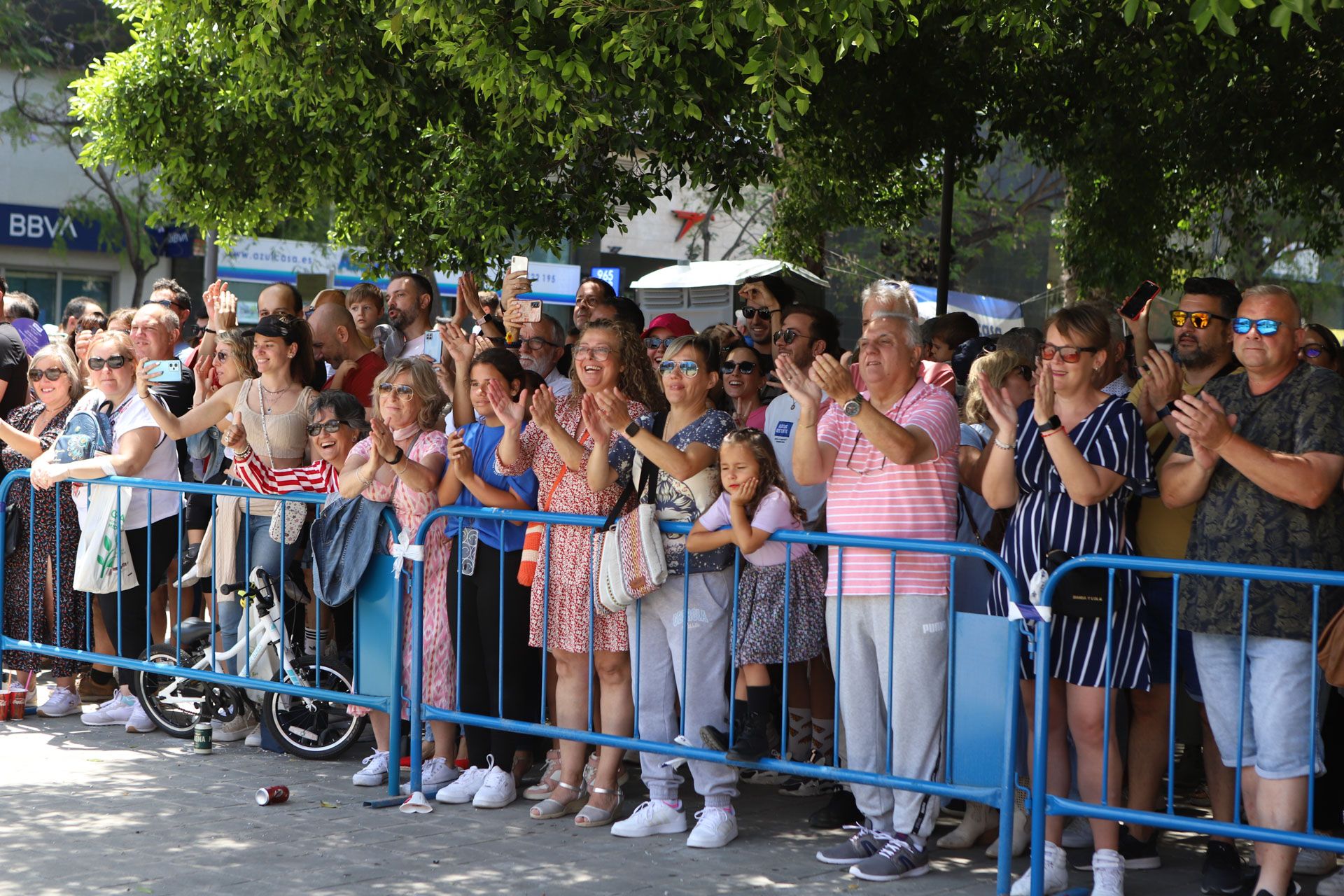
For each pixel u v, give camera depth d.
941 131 11.56
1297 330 4.40
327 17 8.26
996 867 5.04
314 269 24.16
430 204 9.91
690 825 5.51
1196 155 11.60
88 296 24.81
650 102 7.62
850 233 23.41
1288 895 4.52
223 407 6.73
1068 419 4.63
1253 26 9.47
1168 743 4.97
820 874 4.91
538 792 5.87
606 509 5.46
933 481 4.85
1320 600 4.22
